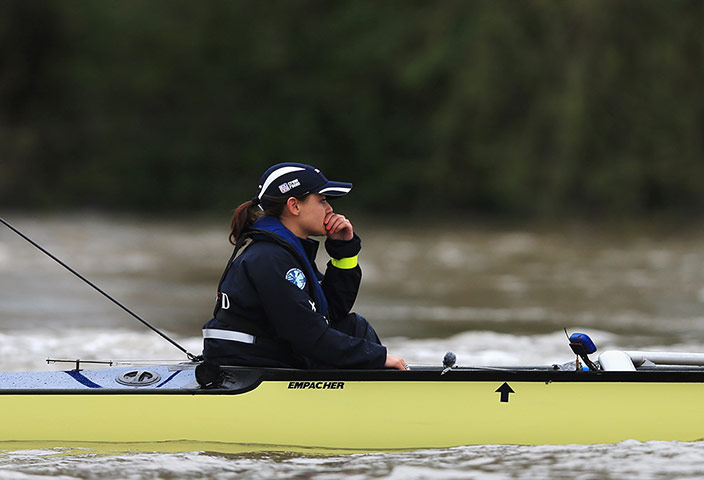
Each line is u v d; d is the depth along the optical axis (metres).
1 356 25.20
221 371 15.27
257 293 15.03
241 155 145.00
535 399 15.34
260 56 141.25
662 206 97.75
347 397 15.20
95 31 143.88
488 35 100.50
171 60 143.75
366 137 138.00
